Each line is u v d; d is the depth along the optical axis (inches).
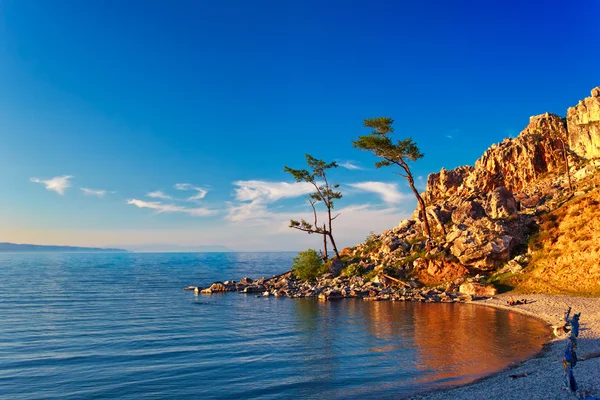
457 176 3917.3
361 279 2454.5
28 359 1011.3
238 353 1048.2
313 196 3041.3
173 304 2071.9
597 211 1979.6
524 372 777.6
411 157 2664.9
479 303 1828.2
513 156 3506.4
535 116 3850.9
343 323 1445.6
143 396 746.8
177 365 943.7
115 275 4756.4
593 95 3319.4
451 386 744.3
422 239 2662.4
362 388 759.7
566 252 1937.7
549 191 2802.7
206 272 5398.6
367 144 2667.3
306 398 716.7
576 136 3331.7
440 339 1147.9
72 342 1200.2
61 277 4394.7
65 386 808.9
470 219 2432.3
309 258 2856.8
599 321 1213.7
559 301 1621.6
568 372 595.8
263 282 2920.8
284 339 1206.9
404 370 866.1
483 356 955.3
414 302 1957.4
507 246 2138.3
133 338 1247.5
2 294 2632.9
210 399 724.0
